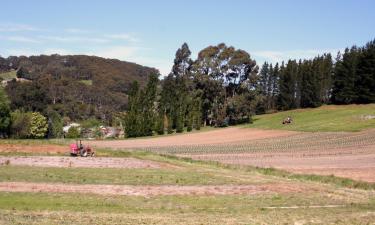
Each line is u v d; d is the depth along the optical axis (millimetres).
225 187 34531
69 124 169250
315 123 106062
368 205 29047
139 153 59250
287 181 39312
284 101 151125
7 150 55625
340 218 23984
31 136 134500
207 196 30984
